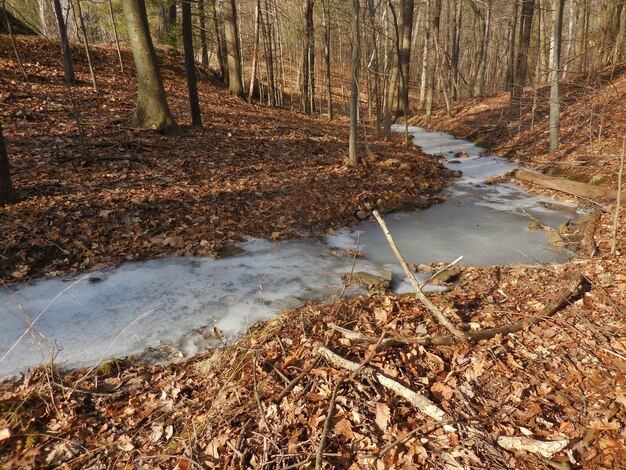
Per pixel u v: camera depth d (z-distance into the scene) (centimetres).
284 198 877
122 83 1686
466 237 811
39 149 859
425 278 634
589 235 721
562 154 1276
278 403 335
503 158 1498
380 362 375
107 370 399
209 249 672
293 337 430
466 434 303
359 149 1406
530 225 853
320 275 629
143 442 318
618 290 507
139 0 1027
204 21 1897
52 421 333
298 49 3038
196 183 852
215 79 2527
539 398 340
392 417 317
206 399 358
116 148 930
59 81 1411
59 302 509
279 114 2048
